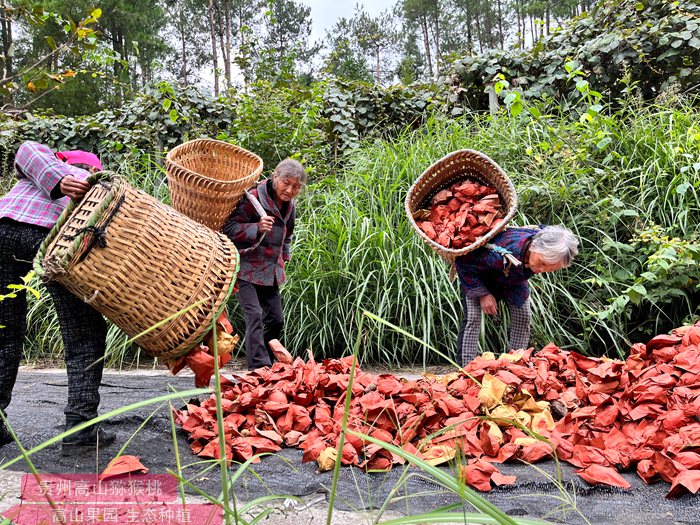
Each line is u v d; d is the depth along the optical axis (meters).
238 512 1.38
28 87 4.41
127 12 21.31
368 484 2.33
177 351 2.35
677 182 5.26
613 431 2.68
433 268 5.15
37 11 4.33
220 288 2.38
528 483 2.34
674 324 4.98
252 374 3.55
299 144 7.05
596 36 7.76
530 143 6.00
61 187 2.50
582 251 5.27
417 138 6.86
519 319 4.01
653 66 7.43
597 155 5.79
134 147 7.28
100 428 2.87
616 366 2.97
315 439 2.72
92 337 2.83
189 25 36.66
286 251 4.62
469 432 2.65
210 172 3.56
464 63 8.08
